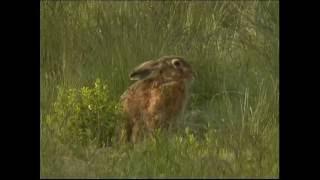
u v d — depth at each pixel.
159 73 26.17
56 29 31.36
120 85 28.77
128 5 32.81
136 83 26.58
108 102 26.00
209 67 29.70
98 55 30.28
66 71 29.50
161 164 23.03
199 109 28.47
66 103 26.09
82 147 24.67
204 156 23.69
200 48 30.77
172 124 26.08
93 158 23.83
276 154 23.78
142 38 30.58
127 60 29.52
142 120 25.88
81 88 27.22
